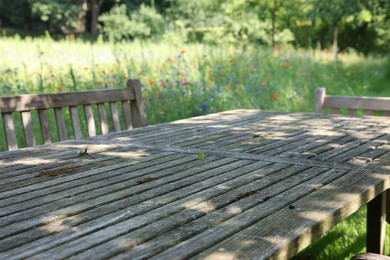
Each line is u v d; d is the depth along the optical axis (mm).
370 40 19953
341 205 1611
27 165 2248
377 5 13883
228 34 19391
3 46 11445
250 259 1221
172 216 1530
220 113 3996
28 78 7293
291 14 18656
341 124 3289
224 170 2094
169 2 29938
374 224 2564
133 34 26219
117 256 1249
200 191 1792
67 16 31875
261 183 1882
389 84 10586
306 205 1617
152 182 1918
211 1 24703
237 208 1599
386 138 2771
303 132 3000
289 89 8086
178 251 1271
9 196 1774
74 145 2715
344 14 14266
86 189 1839
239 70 8773
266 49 11359
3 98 3121
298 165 2162
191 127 3289
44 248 1305
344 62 13023
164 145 2666
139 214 1556
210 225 1451
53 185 1905
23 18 34500
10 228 1454
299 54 11531
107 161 2301
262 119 3598
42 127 3346
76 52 10883
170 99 6410
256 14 18938
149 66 8258
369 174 1996
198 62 8477
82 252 1275
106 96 3744
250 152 2445
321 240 3416
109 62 9148
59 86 6801
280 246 1293
